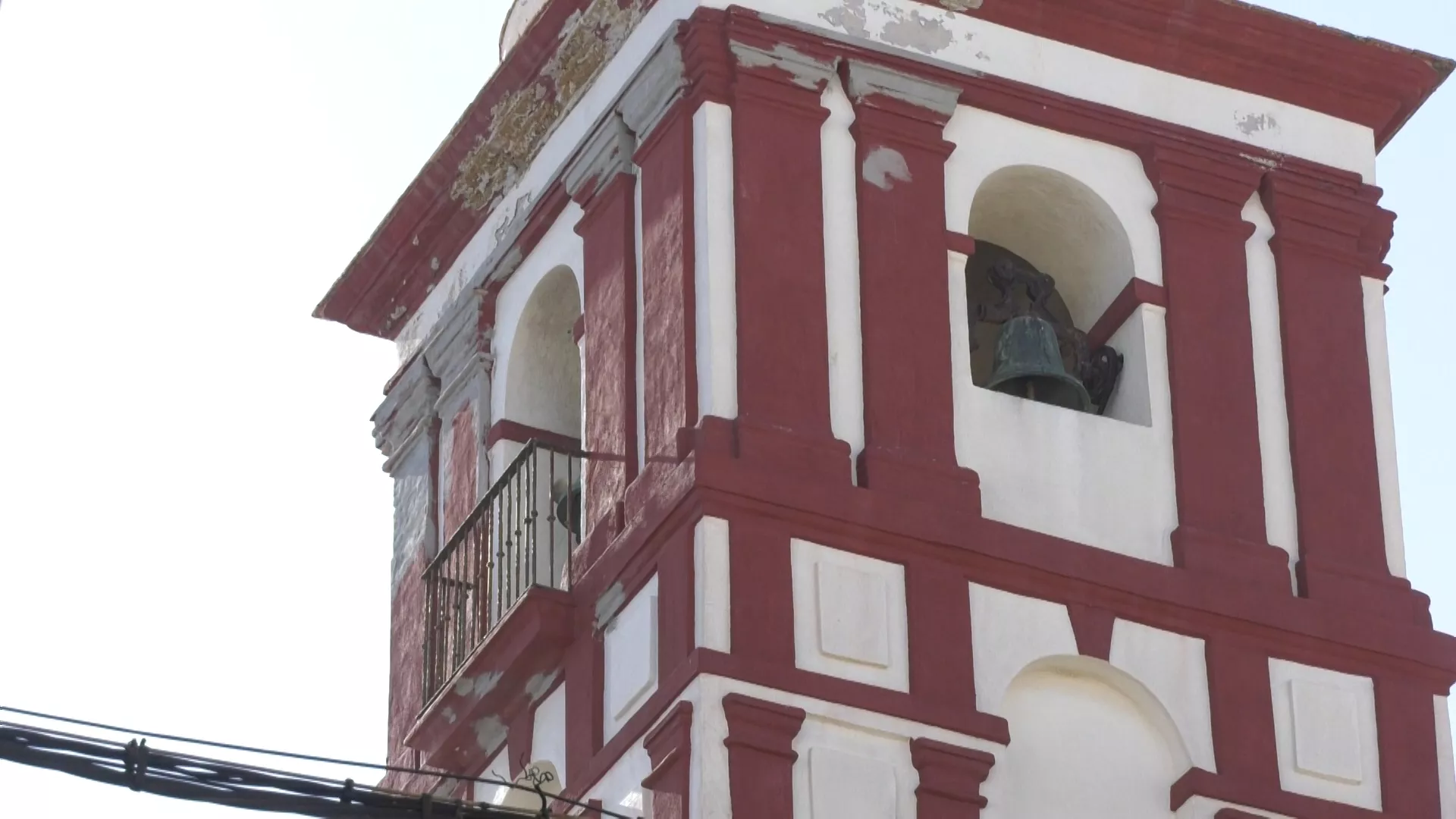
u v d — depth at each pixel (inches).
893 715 982.4
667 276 1038.4
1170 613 1032.8
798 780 965.2
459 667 1069.8
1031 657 1010.7
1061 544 1027.3
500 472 1123.3
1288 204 1107.9
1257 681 1034.7
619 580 1015.6
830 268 1039.6
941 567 1008.9
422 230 1178.0
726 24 1051.9
